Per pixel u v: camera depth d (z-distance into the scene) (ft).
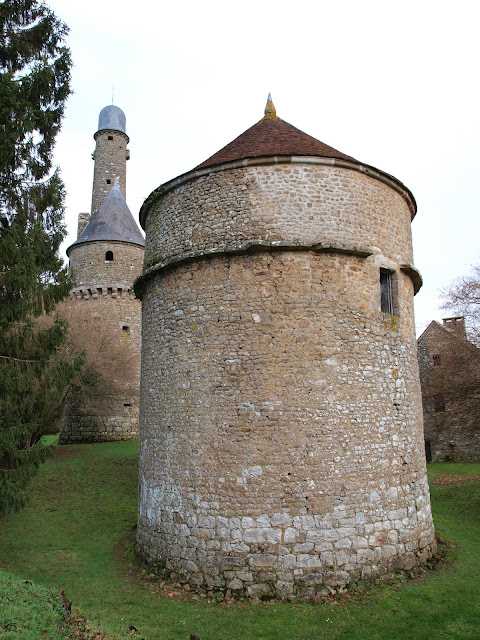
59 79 37.78
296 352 26.66
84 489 49.44
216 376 27.22
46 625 16.28
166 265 30.04
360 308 28.32
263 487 25.34
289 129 34.37
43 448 35.35
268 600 23.86
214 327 27.76
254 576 24.50
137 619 22.16
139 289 35.12
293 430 25.84
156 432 29.73
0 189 34.71
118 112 106.01
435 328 84.48
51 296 36.96
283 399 26.16
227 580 24.79
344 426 26.43
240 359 26.89
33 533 36.99
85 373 66.54
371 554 25.66
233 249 27.55
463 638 20.42
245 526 25.11
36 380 37.86
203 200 29.55
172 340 29.60
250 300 27.37
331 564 24.68
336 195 28.71
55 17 37.29
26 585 19.79
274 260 27.55
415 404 30.83
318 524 24.99
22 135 33.65
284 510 25.04
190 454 27.27
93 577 27.68
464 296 67.00
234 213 28.50
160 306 31.07
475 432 78.84
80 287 84.58
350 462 26.16
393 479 27.58
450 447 80.18
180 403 28.35
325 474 25.58
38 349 36.40
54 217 37.58
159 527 28.19
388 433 27.96
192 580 25.67
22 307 33.04
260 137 32.63
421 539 28.27
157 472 29.09
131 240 87.71
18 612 16.34
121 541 34.27
